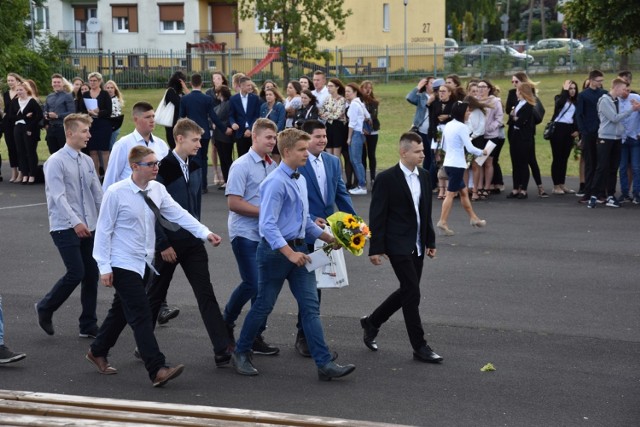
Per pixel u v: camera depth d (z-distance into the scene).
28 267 12.50
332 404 7.17
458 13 92.50
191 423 5.82
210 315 8.11
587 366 8.11
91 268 9.05
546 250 13.23
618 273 11.76
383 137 30.16
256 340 8.56
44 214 16.81
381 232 8.23
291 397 7.34
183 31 60.25
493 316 9.79
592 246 13.48
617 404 7.14
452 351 8.59
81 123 8.91
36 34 51.75
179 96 18.81
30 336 9.19
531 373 7.92
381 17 61.75
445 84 17.73
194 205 8.75
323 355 7.75
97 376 7.93
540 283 11.25
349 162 19.39
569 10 27.39
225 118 19.36
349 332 9.28
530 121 17.84
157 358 7.58
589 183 17.41
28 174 20.91
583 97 17.17
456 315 9.84
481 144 17.88
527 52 55.19
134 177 7.66
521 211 16.66
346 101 19.12
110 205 7.54
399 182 8.24
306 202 7.90
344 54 57.72
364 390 7.51
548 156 24.92
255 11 46.28
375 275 11.84
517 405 7.12
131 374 7.99
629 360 8.28
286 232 7.79
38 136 20.83
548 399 7.26
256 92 19.44
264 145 8.40
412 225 8.28
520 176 18.06
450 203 14.48
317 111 18.88
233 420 6.02
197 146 8.55
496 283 11.27
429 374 7.92
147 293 8.24
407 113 37.75
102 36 61.16
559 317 9.72
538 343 8.82
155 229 7.76
